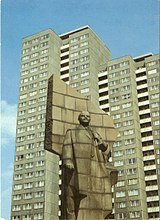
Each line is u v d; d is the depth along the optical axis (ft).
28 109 264.11
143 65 265.13
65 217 64.08
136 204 215.92
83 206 64.34
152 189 223.10
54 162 243.81
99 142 70.79
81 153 67.26
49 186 233.35
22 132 257.75
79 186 64.49
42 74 270.87
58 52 284.20
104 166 69.36
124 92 251.80
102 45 291.38
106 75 265.13
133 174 224.74
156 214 216.74
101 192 66.74
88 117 71.77
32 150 247.70
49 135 70.74
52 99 72.95
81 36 278.46
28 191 234.99
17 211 232.12
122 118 244.42
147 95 251.39
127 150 233.14
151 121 242.37
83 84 259.39
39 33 286.87
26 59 283.59
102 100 258.16
